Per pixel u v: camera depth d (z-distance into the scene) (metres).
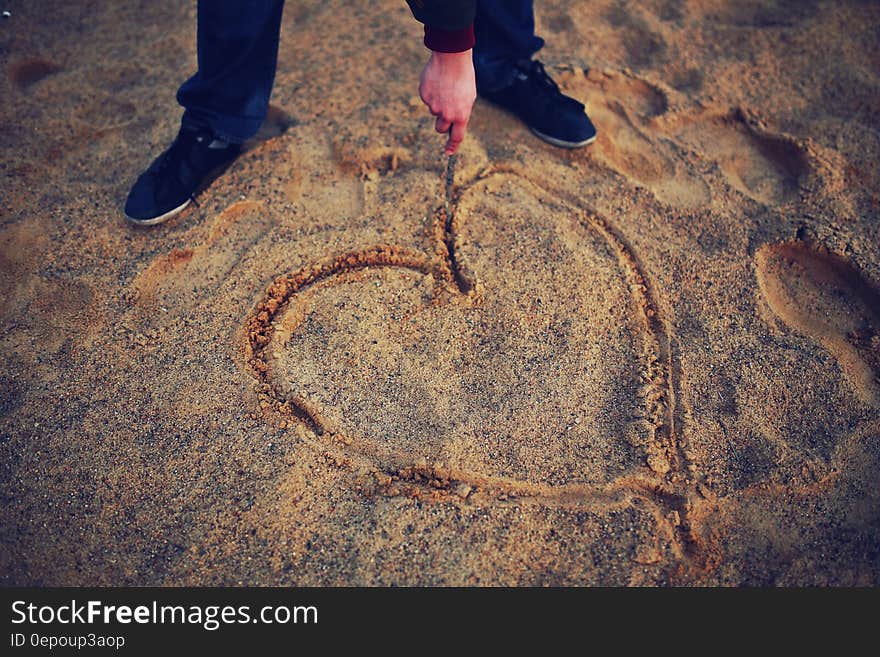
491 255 2.33
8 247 2.36
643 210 2.50
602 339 2.16
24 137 2.69
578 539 1.80
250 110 2.41
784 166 2.73
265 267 2.29
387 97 2.84
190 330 2.15
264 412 1.98
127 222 2.43
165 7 3.27
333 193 2.51
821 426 2.01
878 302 2.30
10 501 1.85
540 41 2.67
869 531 1.84
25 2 3.24
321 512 1.83
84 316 2.19
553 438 1.96
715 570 1.78
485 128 2.74
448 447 1.93
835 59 3.11
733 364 2.12
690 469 1.91
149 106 2.81
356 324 2.16
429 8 1.75
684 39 3.19
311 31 3.16
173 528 1.81
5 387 2.04
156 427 1.96
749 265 2.36
